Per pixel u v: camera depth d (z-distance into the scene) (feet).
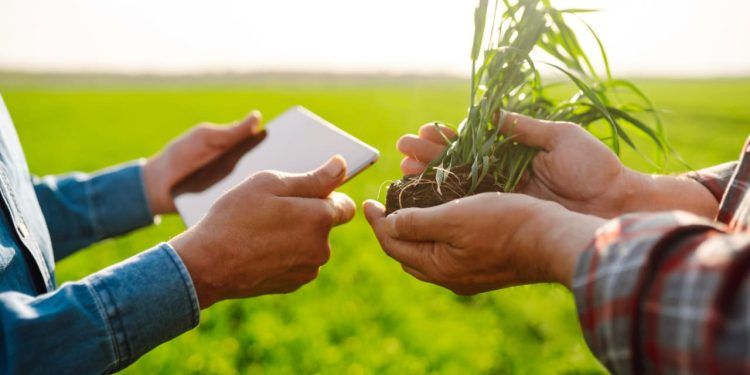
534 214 1.94
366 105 43.83
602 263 1.63
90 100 49.80
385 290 6.94
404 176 2.57
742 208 1.85
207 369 4.94
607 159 2.30
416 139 2.61
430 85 102.01
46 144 24.09
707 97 46.21
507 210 1.99
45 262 2.21
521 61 2.49
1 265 1.97
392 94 60.80
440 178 2.28
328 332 5.79
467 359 4.97
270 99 49.90
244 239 2.18
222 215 2.17
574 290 1.66
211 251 2.14
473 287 2.26
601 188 2.31
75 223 2.86
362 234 9.78
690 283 1.45
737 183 1.98
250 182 2.23
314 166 2.64
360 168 2.48
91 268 8.13
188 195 2.97
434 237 2.13
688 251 1.53
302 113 3.04
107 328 1.93
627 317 1.57
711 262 1.43
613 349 1.60
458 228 2.05
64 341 1.89
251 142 3.09
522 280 2.12
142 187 3.01
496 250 2.03
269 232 2.20
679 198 2.33
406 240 2.26
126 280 1.98
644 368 1.58
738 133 25.82
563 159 2.33
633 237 1.61
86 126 31.60
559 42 2.60
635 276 1.57
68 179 2.93
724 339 1.37
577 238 1.80
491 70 2.51
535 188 2.47
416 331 5.61
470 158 2.46
